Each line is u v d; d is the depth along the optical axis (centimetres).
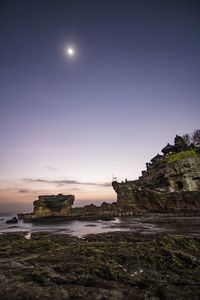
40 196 9469
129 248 2178
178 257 1845
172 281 1430
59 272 1543
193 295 1209
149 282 1400
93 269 1569
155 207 9275
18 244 2769
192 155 10369
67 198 9419
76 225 6181
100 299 1158
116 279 1451
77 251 2092
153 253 1973
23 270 1608
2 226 6712
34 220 8506
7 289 1283
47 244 2661
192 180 9056
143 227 4728
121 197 10894
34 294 1213
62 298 1171
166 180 9700
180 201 8475
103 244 2367
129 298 1173
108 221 6900
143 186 10319
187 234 3359
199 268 1680
